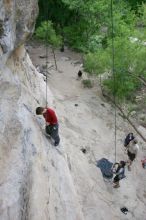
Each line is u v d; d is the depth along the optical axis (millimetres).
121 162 17219
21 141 10906
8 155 10320
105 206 15602
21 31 13016
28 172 10703
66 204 12555
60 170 13219
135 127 22719
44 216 10828
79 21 30547
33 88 15945
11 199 9656
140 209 16625
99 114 22828
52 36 26766
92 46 28281
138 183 18281
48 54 29875
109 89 24797
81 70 27719
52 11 30281
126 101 25266
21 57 15141
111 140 20656
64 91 24734
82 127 20578
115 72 23719
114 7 28656
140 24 28078
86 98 24281
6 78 12109
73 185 13922
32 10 13219
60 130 18359
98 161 18016
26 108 12547
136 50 23422
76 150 17469
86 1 28281
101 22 29375
